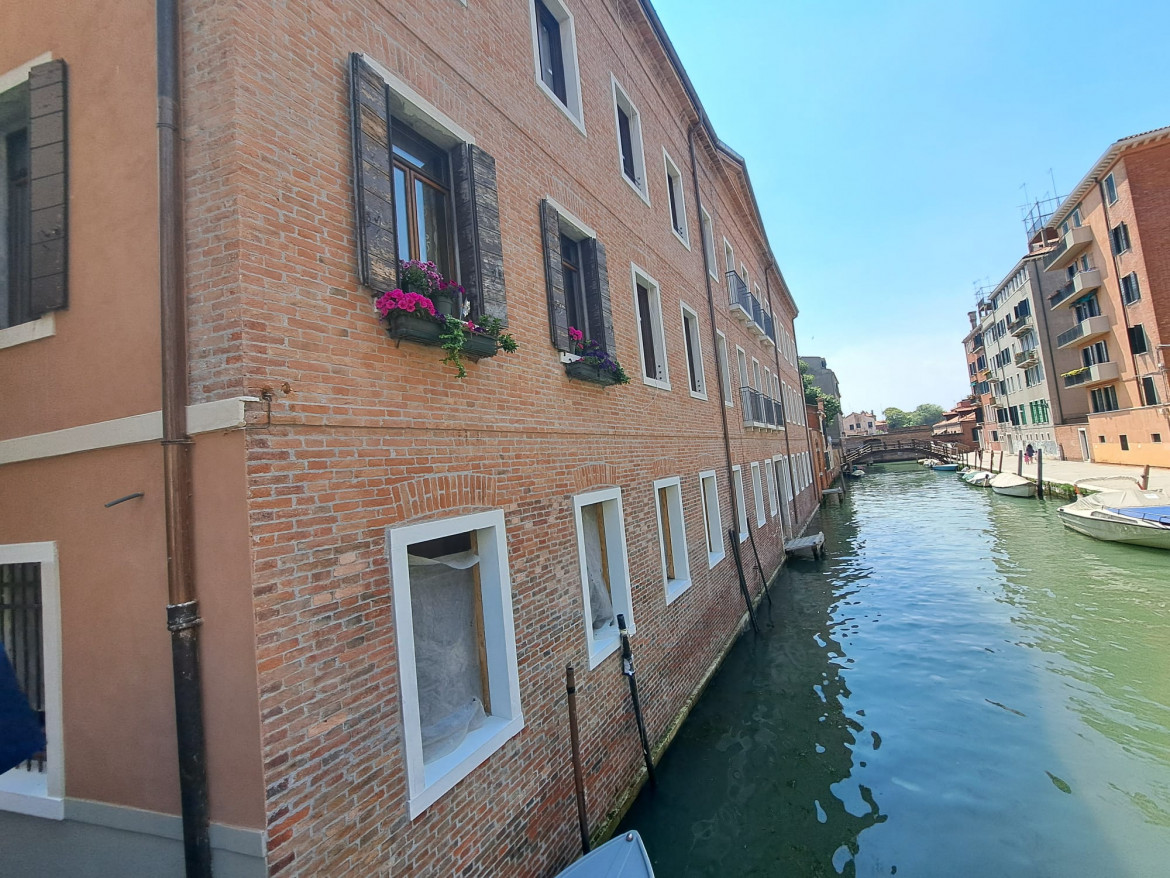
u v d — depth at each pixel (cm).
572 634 533
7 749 322
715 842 540
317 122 338
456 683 424
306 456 304
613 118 828
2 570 382
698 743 715
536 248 569
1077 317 3359
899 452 6656
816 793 608
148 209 318
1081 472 2948
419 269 390
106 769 315
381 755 323
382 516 344
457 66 478
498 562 447
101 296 332
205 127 300
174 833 291
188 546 287
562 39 721
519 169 557
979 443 6144
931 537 2084
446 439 406
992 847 514
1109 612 1125
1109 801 565
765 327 1877
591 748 536
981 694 821
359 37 379
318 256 326
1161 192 2544
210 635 281
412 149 452
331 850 290
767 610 1308
